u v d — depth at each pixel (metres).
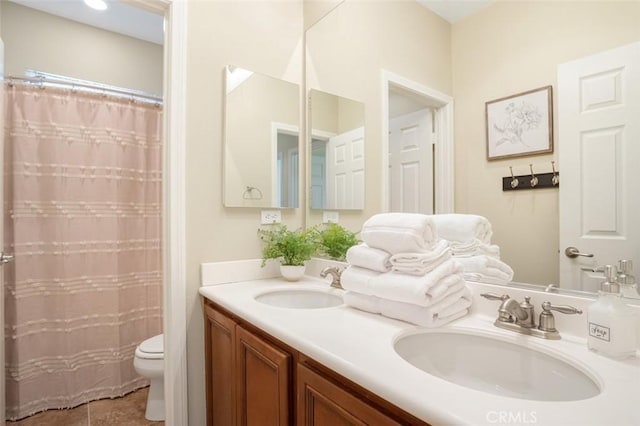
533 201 0.92
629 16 0.75
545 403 0.50
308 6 1.78
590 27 0.81
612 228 0.77
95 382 2.04
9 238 1.85
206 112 1.45
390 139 1.36
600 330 0.68
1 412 1.54
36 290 1.91
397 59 1.33
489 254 1.00
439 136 1.17
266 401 0.96
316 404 0.76
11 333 1.84
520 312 0.83
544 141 0.90
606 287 0.70
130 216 2.16
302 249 1.53
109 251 2.08
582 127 0.82
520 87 0.95
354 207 1.53
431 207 1.19
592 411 0.48
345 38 1.57
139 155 2.19
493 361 0.80
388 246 0.98
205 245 1.45
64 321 1.96
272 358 0.92
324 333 0.82
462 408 0.48
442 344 0.87
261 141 1.62
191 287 1.40
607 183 0.78
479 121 1.05
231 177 1.51
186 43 1.40
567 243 0.85
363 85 1.48
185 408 1.37
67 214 1.97
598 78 0.80
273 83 1.67
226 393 1.21
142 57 2.61
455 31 1.12
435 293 0.84
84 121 2.02
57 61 2.26
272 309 1.05
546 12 0.89
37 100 1.92
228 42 1.53
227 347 1.20
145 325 2.22
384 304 0.95
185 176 1.39
